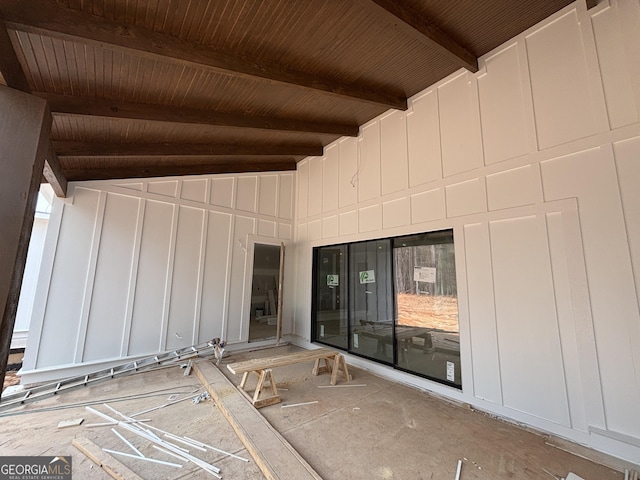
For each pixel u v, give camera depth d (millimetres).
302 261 6715
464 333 3535
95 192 4586
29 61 2584
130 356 4664
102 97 3246
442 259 3930
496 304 3299
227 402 3301
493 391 3215
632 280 2465
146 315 4875
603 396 2527
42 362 4004
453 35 3336
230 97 3799
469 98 3797
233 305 5875
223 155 5086
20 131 1964
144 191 5035
